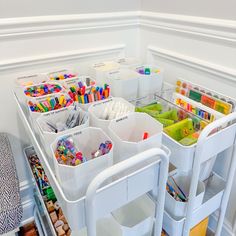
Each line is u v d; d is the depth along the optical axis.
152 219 0.88
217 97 0.97
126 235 0.83
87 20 1.12
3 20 0.94
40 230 1.17
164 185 0.71
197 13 0.98
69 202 0.57
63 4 1.04
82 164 0.58
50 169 0.67
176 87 1.14
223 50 0.93
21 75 1.07
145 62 1.34
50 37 1.07
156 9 1.17
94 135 0.73
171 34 1.13
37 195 1.26
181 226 0.93
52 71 1.12
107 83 1.06
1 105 1.08
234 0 0.84
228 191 1.02
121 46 1.28
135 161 0.60
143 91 1.09
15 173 0.93
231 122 0.87
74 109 0.83
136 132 0.83
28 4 0.97
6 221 0.79
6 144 1.05
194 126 0.92
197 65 1.04
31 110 0.83
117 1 1.17
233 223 1.15
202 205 0.95
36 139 0.81
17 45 1.01
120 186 0.62
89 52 1.19
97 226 0.93
